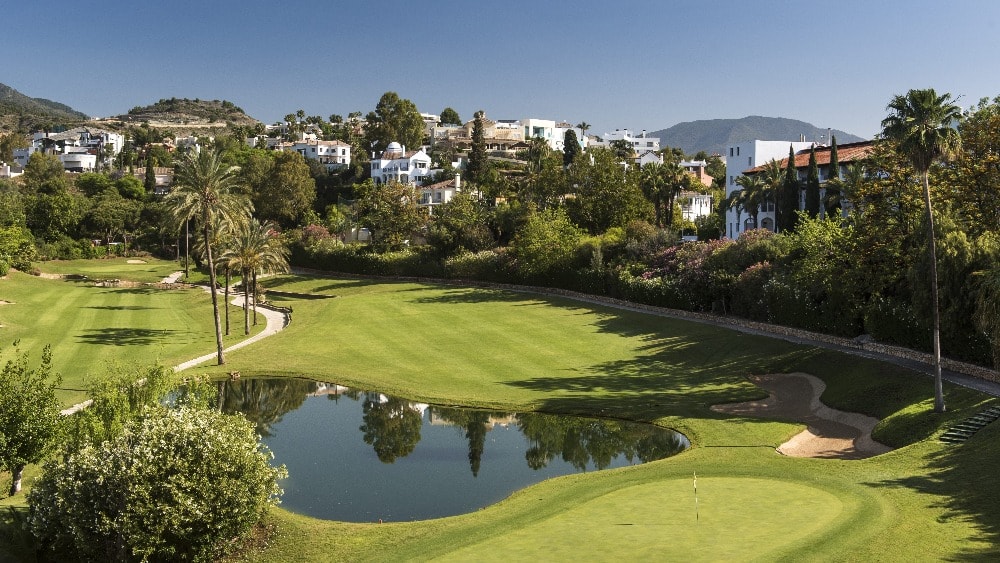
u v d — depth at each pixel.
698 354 66.56
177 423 27.97
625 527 27.92
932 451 36.84
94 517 26.31
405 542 28.77
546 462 41.38
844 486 32.53
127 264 162.00
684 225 158.25
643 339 73.44
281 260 93.81
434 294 107.81
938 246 51.12
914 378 49.81
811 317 68.06
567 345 72.50
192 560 27.47
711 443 42.88
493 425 49.25
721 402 52.50
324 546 28.98
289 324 89.25
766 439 43.38
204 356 70.44
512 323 84.12
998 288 42.84
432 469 40.34
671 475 35.72
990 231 53.34
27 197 171.25
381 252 139.88
